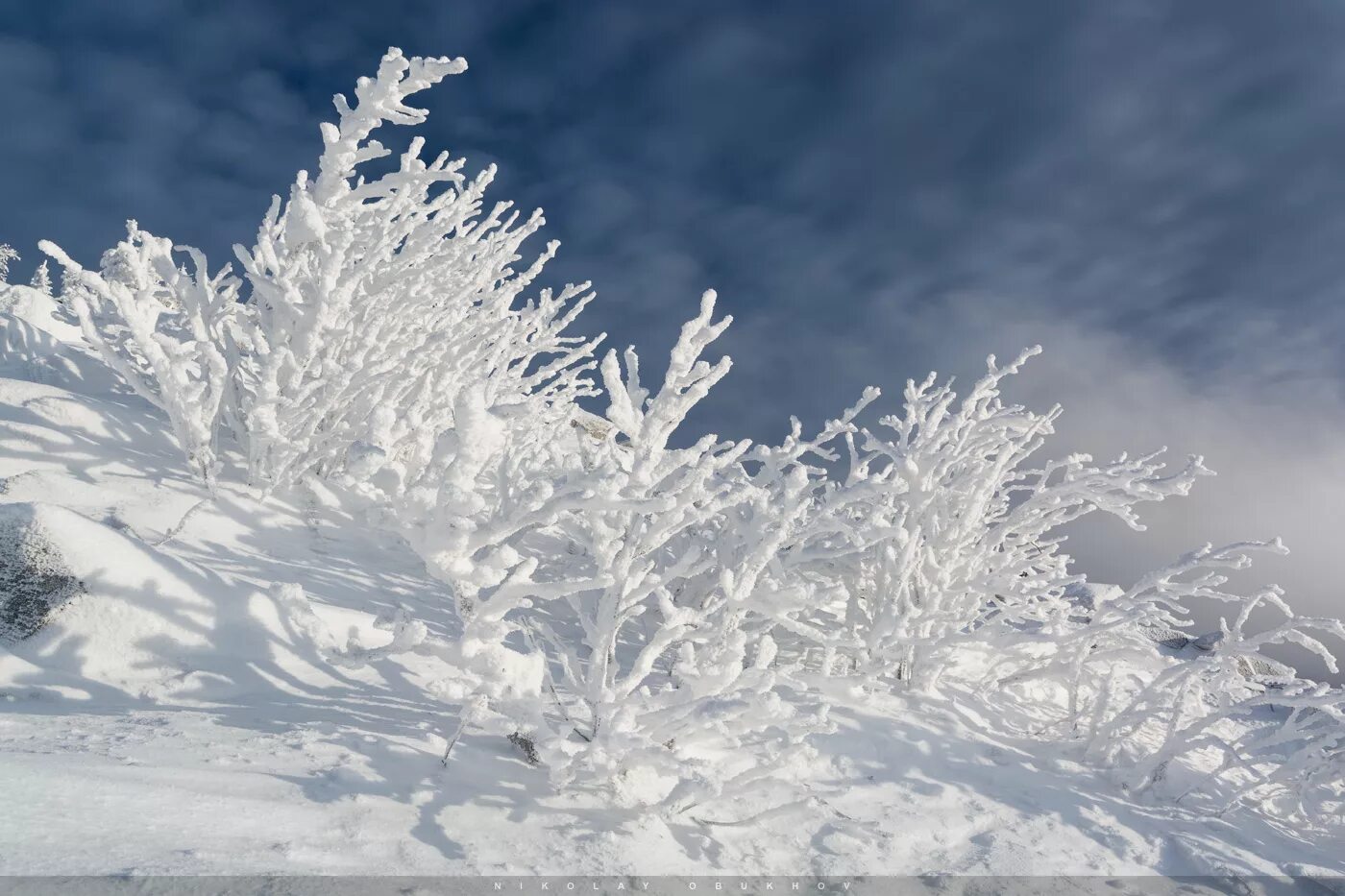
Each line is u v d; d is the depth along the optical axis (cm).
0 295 560
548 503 236
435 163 497
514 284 545
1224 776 433
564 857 200
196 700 246
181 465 423
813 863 243
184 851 148
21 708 219
